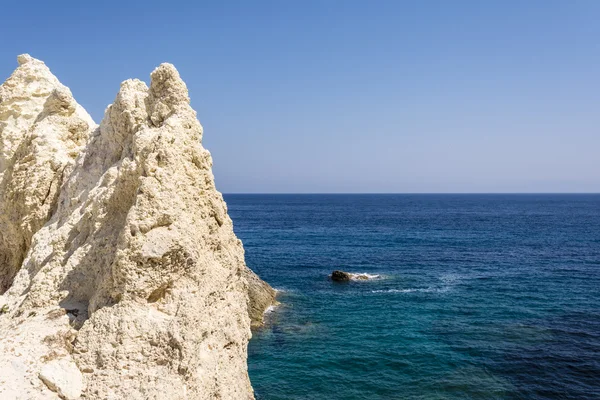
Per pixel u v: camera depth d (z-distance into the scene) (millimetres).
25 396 7203
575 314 35625
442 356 26703
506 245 77938
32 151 13406
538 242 81500
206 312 9312
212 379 8969
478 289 45031
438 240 85188
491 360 26125
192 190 9945
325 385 22844
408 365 25375
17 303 10211
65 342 8336
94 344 8258
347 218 144250
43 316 9109
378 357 26531
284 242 81938
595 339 29750
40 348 8086
